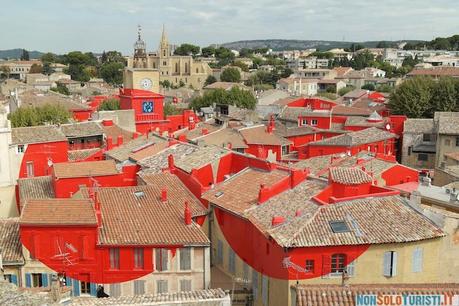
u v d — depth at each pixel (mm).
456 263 43469
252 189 53625
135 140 85625
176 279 48250
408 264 42219
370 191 48156
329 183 48219
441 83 128500
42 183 70188
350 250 41031
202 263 48438
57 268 46562
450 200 53719
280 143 91938
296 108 133000
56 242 46312
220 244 55031
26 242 46094
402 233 42062
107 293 47406
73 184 66188
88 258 46875
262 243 45625
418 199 47781
